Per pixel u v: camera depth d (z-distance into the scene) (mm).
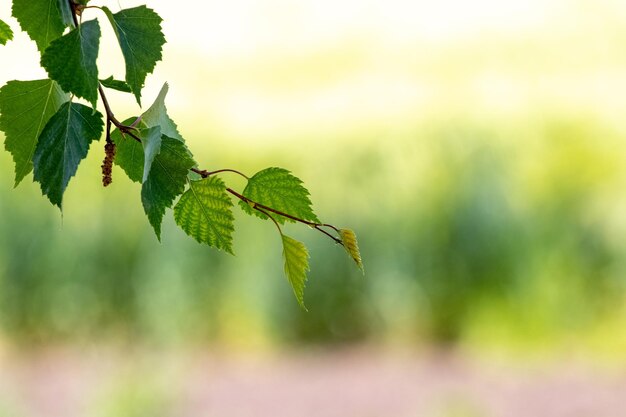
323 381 11141
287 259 1549
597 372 11273
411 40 20734
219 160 12492
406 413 9883
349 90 18734
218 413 9844
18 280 12203
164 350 12156
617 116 13383
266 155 12523
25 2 1465
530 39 19953
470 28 20656
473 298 12430
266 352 12219
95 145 12266
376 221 12461
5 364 11742
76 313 12242
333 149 12609
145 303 12188
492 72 19297
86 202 12219
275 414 9898
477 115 13328
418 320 12539
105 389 8195
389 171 12523
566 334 12297
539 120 13172
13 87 1493
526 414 9797
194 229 1521
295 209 1537
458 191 12469
